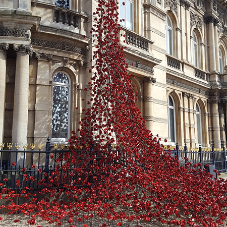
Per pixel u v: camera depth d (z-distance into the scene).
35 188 6.84
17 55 8.53
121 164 7.62
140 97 13.41
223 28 24.53
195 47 21.08
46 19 9.88
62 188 7.09
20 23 8.52
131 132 8.22
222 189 7.96
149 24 14.52
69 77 10.62
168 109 16.84
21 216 6.41
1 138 8.13
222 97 21.53
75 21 10.58
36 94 9.48
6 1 8.64
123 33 12.03
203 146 20.27
